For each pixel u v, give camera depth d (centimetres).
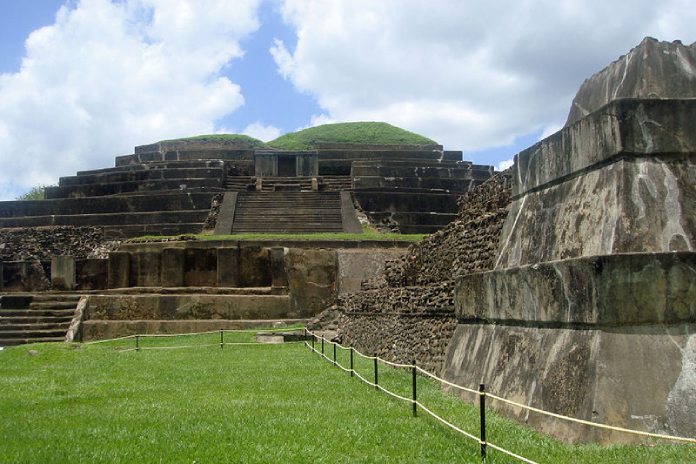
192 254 3064
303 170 4753
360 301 2244
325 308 2858
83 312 2823
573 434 834
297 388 1377
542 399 920
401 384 1398
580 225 966
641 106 918
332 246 3152
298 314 2850
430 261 1759
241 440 898
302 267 2883
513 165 1248
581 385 846
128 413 1116
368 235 3375
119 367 1803
